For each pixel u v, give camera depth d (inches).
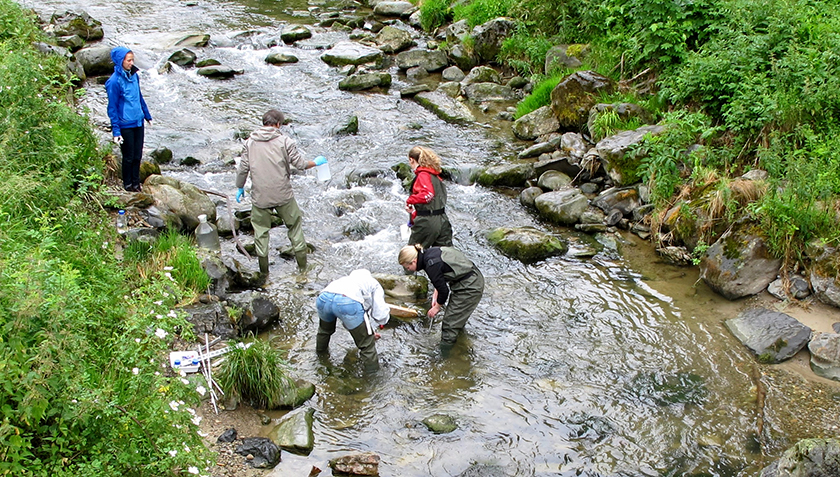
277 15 717.3
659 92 420.8
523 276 309.9
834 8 396.5
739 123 355.6
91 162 316.2
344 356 252.7
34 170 254.2
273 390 220.8
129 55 307.6
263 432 211.5
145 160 357.4
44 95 324.5
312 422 217.5
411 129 467.2
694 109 395.2
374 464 197.9
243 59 585.6
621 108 411.5
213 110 477.4
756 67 373.7
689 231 321.4
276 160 284.4
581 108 431.8
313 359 249.8
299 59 594.6
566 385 238.5
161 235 292.5
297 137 442.0
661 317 278.5
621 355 254.7
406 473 198.2
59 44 526.9
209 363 225.8
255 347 225.3
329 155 422.3
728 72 371.2
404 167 398.6
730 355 254.2
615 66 471.5
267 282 299.0
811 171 291.6
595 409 226.5
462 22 614.5
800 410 225.3
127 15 671.1
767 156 319.0
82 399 147.9
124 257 269.1
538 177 397.1
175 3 737.6
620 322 275.4
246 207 346.9
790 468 188.7
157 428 161.0
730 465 202.4
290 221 299.3
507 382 240.4
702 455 206.2
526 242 323.0
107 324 189.2
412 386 237.8
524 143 445.7
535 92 482.3
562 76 482.3
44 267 167.0
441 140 450.6
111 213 304.7
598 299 291.7
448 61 591.5
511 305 287.1
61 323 158.6
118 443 155.3
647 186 356.2
